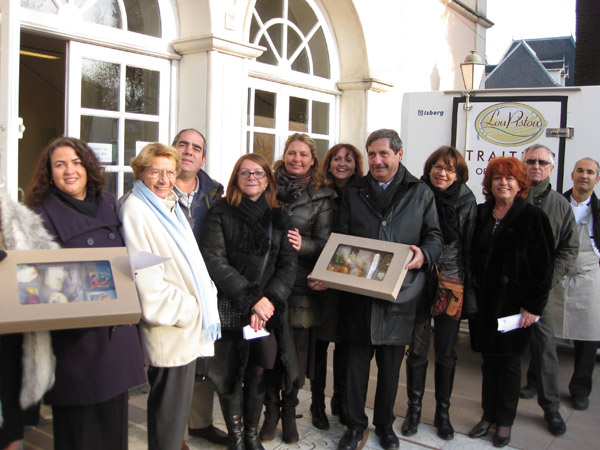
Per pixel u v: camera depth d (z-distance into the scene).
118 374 2.19
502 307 3.17
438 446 3.28
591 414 3.81
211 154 4.60
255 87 5.65
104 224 2.29
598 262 3.94
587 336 3.86
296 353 3.12
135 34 4.38
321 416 3.42
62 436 2.18
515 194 3.22
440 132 5.16
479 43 9.66
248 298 2.69
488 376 3.41
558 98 4.74
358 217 3.15
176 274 2.43
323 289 3.09
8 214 2.01
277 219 2.91
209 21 4.50
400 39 7.26
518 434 3.48
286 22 5.98
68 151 2.21
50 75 6.45
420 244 3.16
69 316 1.92
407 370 3.45
